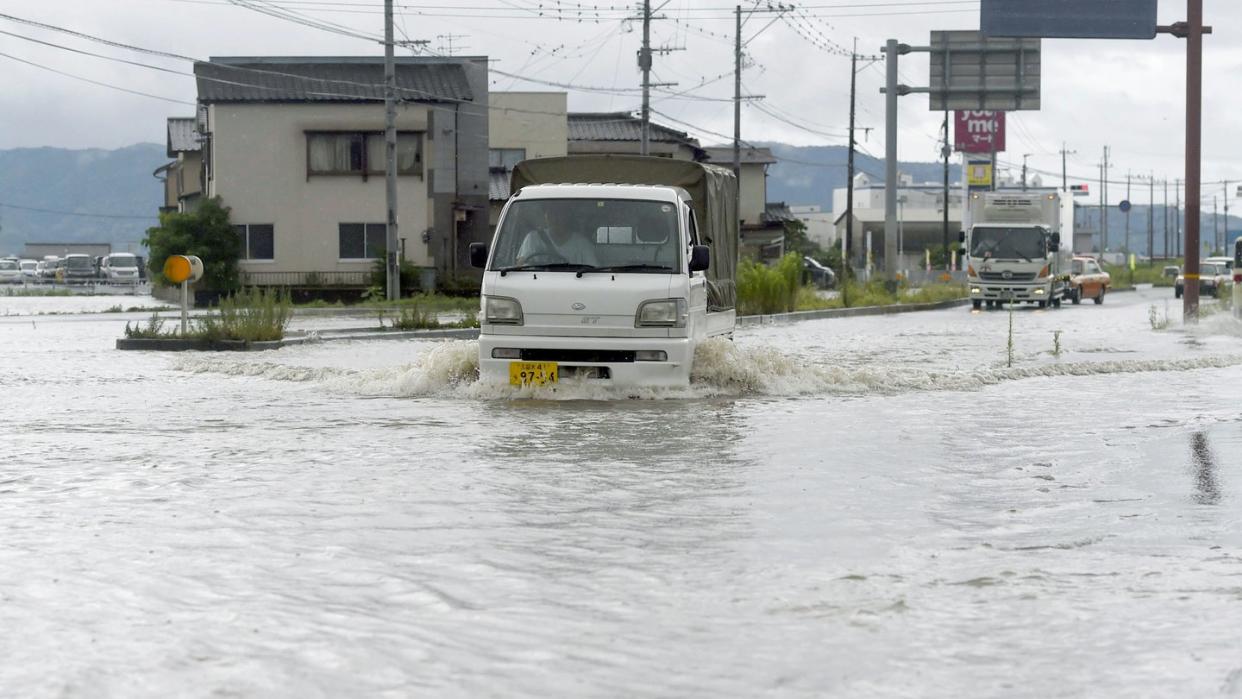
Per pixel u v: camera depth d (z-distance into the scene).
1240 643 7.00
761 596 8.01
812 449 14.52
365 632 7.20
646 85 72.00
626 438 15.44
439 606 7.76
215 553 9.17
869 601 7.88
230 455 14.07
